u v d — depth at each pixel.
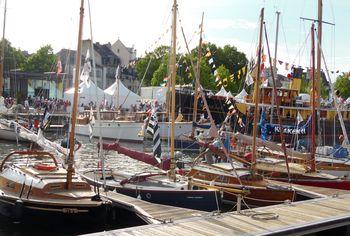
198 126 35.75
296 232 11.28
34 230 13.26
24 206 12.88
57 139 36.34
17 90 72.06
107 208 13.03
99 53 101.25
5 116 43.81
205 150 21.16
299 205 13.99
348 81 74.12
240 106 41.00
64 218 12.76
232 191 14.83
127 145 39.25
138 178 16.58
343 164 23.84
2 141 36.72
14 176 14.51
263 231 10.88
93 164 26.81
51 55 85.19
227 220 11.81
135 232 10.52
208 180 18.05
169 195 14.90
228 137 23.92
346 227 12.70
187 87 47.84
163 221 11.45
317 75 23.08
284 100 42.22
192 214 12.83
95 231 13.18
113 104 53.47
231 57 87.94
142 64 81.19
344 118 45.62
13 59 80.00
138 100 54.50
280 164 21.39
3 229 13.28
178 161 20.78
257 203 16.45
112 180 17.16
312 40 21.69
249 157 21.80
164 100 44.97
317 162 23.06
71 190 13.65
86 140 40.22
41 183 13.42
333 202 14.55
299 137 39.91
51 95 68.50
